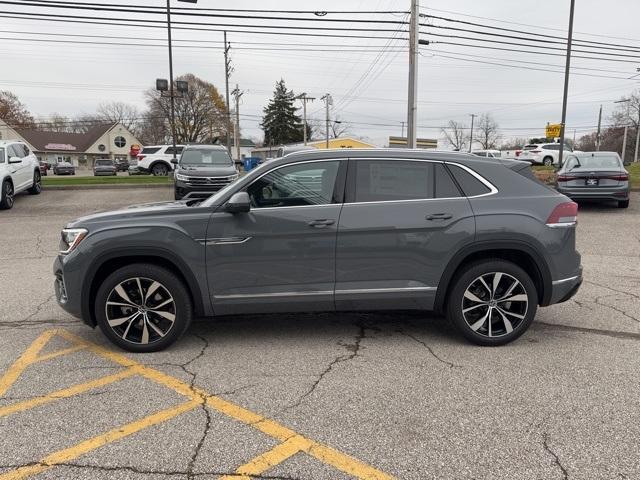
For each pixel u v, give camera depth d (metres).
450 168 4.46
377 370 3.99
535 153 34.72
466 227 4.32
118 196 17.67
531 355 4.29
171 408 3.39
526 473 2.70
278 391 3.64
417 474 2.69
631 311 5.48
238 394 3.60
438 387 3.69
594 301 5.85
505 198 4.41
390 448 2.93
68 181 22.48
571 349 4.42
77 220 4.41
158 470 2.72
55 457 2.83
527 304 4.43
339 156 4.41
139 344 4.33
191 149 15.32
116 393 3.61
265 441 3.00
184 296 4.30
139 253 4.21
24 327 5.02
